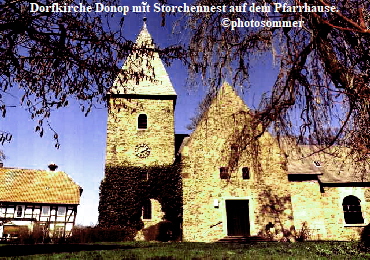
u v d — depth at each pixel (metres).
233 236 15.78
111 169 19.12
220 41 5.16
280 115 5.30
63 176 26.16
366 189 18.62
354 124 4.23
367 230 17.61
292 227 16.25
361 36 3.84
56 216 23.09
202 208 16.22
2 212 22.09
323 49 4.30
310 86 4.71
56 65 5.04
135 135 20.56
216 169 16.94
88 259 8.64
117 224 18.06
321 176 18.83
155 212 18.33
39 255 9.58
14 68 4.95
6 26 4.48
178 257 8.89
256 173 8.20
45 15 4.72
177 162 18.84
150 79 5.64
